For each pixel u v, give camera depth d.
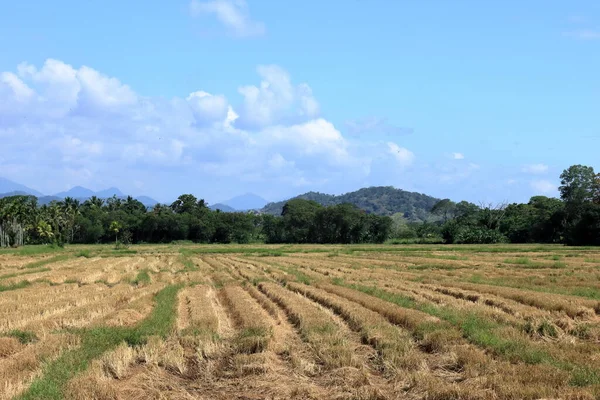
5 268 51.50
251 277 39.75
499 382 12.04
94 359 14.60
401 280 35.91
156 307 23.98
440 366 14.21
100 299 27.11
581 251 65.19
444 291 29.14
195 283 36.56
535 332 17.16
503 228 116.31
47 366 13.70
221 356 16.19
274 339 17.48
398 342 16.11
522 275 36.81
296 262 57.16
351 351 15.52
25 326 19.28
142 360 15.82
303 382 13.55
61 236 127.56
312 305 24.45
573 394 10.95
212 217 142.00
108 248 101.69
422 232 137.50
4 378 12.73
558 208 106.50
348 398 12.20
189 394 12.94
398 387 12.68
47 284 35.28
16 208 106.38
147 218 136.00
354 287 30.62
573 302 22.33
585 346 15.02
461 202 145.50
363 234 135.12
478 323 18.09
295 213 139.12
